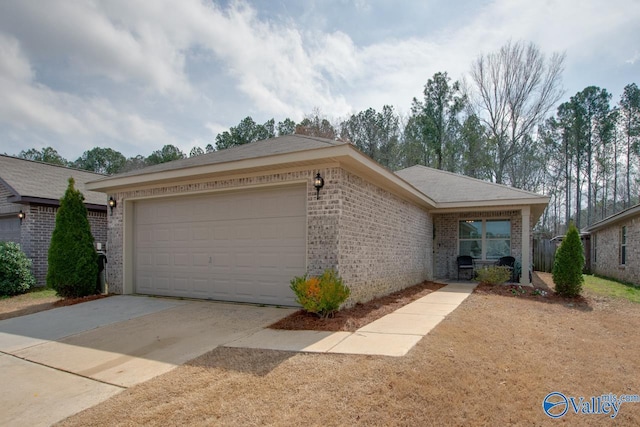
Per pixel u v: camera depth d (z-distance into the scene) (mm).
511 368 4316
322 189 7004
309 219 7113
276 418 3232
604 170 32000
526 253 11828
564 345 5340
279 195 7777
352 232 7395
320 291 6176
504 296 9508
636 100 31609
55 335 6121
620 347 5359
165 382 4051
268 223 7879
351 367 4133
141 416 3361
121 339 5758
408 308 7645
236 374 4148
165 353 5016
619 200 32531
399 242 10391
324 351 4695
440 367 4145
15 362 4953
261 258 7922
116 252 9820
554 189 34406
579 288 9500
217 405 3484
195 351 5016
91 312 7664
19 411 3590
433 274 14594
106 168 49281
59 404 3707
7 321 7227
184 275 8969
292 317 6551
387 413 3264
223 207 8469
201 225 8766
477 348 4887
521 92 28688
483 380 3936
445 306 7871
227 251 8375
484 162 29297
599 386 3975
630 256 13922
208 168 7719
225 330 5988
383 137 32531
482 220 14164
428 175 16203
